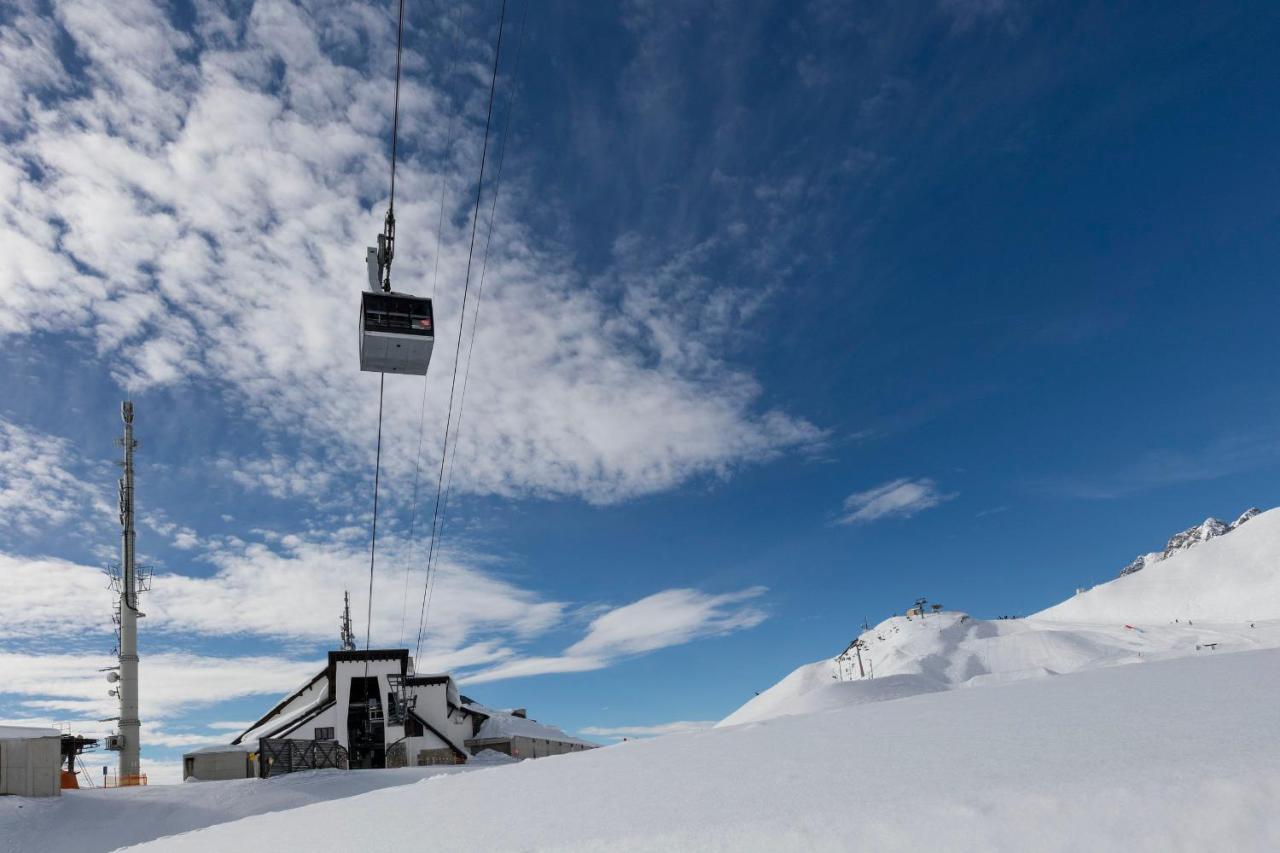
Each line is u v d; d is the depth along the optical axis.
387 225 26.70
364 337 25.09
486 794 10.88
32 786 34.66
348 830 9.98
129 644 63.47
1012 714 10.17
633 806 8.05
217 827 13.42
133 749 61.25
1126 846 4.89
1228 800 5.06
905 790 6.59
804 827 6.06
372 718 67.31
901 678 87.50
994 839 5.28
